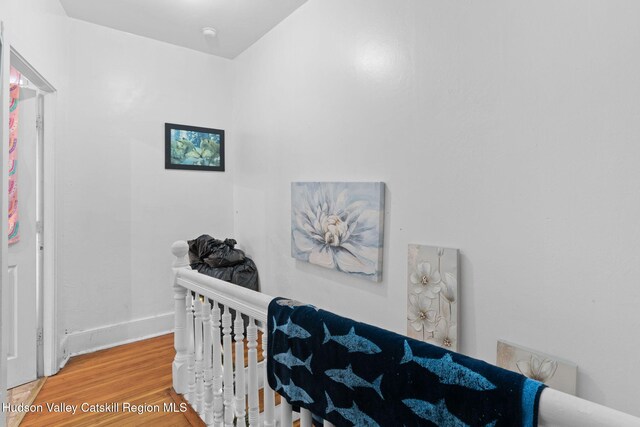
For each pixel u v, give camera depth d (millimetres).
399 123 1856
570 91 1234
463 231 1578
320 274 2461
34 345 2324
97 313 2850
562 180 1261
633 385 1108
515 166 1392
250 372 1324
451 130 1615
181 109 3238
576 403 579
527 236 1362
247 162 3309
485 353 1501
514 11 1382
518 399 624
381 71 1952
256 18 2725
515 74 1383
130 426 1847
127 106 2957
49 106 2416
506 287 1428
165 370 2480
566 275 1257
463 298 1585
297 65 2611
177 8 2586
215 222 3461
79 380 2334
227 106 3512
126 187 2967
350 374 893
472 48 1523
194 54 3301
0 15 1567
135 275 3027
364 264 2059
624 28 1113
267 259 3049
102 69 2838
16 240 2227
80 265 2764
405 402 777
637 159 1092
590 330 1200
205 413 1777
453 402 703
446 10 1622
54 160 2441
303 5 2533
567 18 1238
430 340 1699
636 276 1101
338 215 2238
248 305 1342
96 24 2801
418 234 1776
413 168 1791
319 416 1023
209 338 1768
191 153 3297
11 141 2195
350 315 2213
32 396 2125
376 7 1972
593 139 1184
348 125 2180
